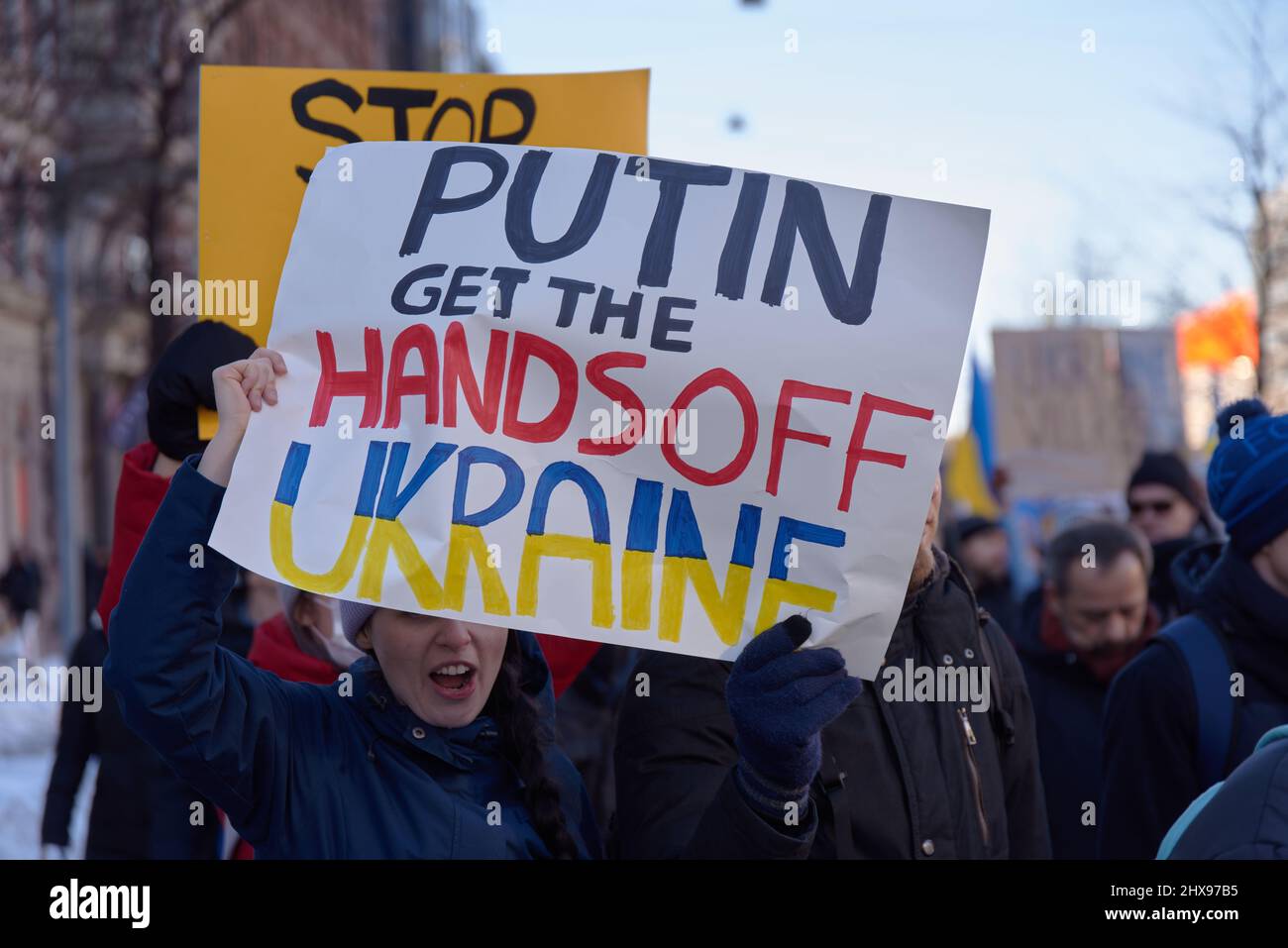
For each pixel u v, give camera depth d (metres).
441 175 2.58
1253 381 16.58
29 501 31.62
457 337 2.47
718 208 2.53
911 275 2.48
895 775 2.83
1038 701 4.55
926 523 2.92
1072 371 11.91
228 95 3.39
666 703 2.82
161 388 3.20
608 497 2.43
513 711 2.62
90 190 17.95
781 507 2.42
